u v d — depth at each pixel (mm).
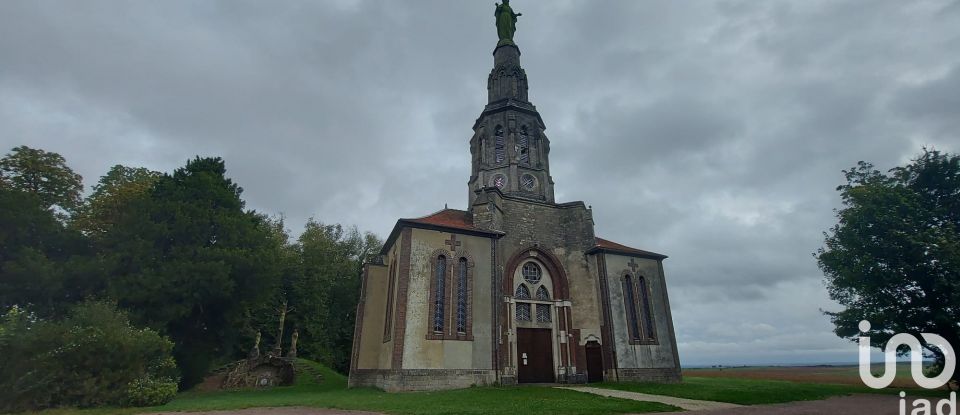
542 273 29703
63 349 16531
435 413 13688
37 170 31453
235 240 28766
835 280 24453
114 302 21531
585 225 30984
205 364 28125
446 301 24734
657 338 29000
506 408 14664
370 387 25250
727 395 18750
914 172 24188
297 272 45625
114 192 33844
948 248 20234
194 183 29594
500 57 37875
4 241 24219
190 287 25281
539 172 33344
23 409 15578
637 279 29984
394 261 27391
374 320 28469
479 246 26797
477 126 36125
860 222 23234
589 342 28234
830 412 14133
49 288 23969
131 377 17750
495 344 24953
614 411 14133
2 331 15805
